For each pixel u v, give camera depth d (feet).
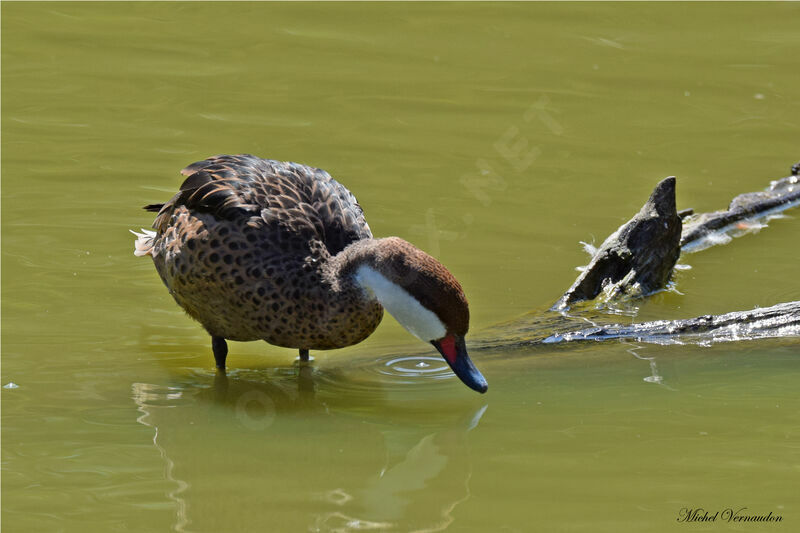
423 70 68.18
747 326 39.88
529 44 72.69
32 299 41.96
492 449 31.48
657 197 44.32
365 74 67.56
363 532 26.96
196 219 36.17
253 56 70.28
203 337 40.40
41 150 55.98
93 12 77.05
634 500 28.12
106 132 58.54
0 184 51.85
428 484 29.45
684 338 39.42
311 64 69.10
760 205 52.03
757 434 32.04
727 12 78.54
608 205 51.57
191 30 74.54
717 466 29.94
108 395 35.40
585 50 71.77
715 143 59.16
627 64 69.72
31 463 30.53
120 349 38.88
